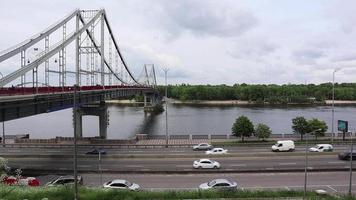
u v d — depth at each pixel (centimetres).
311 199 3484
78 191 3453
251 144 8056
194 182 4897
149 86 19975
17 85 6138
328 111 19475
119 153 7106
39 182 4459
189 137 9181
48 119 17850
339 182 4906
